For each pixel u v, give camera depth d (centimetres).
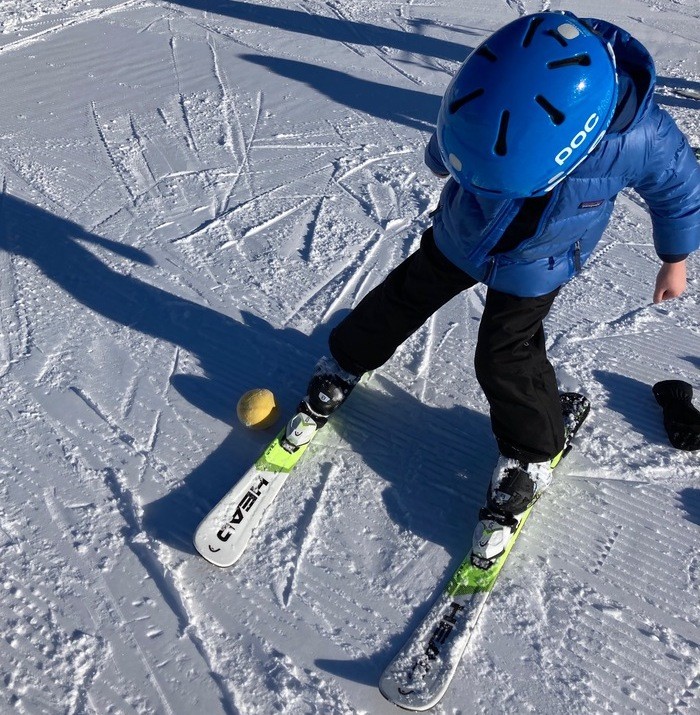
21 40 551
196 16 614
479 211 197
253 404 255
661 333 315
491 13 655
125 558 222
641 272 352
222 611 211
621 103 180
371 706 193
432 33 611
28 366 285
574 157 174
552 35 172
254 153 430
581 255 209
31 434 258
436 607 211
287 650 203
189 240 356
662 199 202
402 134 457
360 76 530
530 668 202
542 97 168
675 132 191
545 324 317
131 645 202
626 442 265
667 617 214
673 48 599
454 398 280
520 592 219
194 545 221
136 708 190
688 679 201
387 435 264
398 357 296
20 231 355
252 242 357
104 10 609
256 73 524
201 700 192
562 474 254
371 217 379
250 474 240
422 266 230
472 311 321
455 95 176
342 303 323
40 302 315
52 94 482
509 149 170
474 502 244
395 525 235
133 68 522
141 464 250
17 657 198
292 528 232
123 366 287
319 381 250
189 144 434
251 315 314
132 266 338
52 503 236
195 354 294
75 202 379
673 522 240
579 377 291
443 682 194
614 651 206
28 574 216
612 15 657
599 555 230
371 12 645
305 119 469
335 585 218
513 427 220
